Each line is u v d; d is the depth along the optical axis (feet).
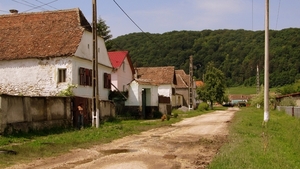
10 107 55.88
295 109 108.37
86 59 95.96
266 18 84.48
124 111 121.80
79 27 96.89
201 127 77.92
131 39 242.99
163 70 195.21
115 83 134.51
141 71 198.70
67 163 36.01
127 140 55.57
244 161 33.83
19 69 91.91
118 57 139.54
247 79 357.41
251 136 58.44
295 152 44.73
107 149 45.96
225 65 342.64
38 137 58.03
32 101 62.23
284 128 74.02
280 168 32.35
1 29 102.53
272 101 189.98
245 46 347.56
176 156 39.78
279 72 281.33
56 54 89.15
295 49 281.95
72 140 53.16
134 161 36.60
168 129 74.74
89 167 33.60
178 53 254.27
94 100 74.74
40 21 102.17
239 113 148.46
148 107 130.62
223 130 70.03
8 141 50.93
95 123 73.77
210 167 32.14
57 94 88.48
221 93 238.27
